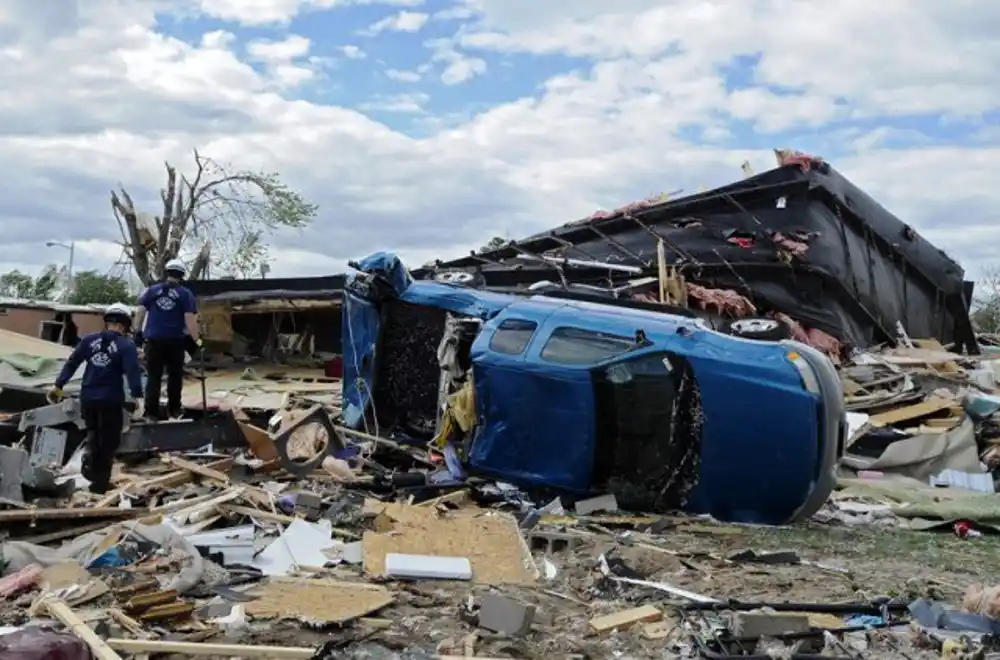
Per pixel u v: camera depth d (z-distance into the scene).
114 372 9.07
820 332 19.61
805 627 5.72
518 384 10.01
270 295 18.73
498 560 7.31
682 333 9.78
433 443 10.91
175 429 10.78
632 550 7.78
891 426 14.66
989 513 10.17
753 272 20.03
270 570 6.86
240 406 14.30
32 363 16.64
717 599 6.55
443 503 9.38
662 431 9.57
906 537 9.66
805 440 9.25
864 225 21.05
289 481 10.09
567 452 9.76
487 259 22.45
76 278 42.62
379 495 9.80
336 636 5.52
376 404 12.55
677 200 21.17
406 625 5.74
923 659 5.51
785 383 9.31
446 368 11.02
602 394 9.70
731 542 8.59
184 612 5.62
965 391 16.03
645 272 20.02
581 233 21.88
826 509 10.73
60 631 5.14
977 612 6.18
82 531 7.52
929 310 23.11
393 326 12.52
